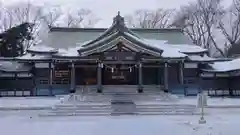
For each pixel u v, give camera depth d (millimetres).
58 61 35344
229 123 18297
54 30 42844
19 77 37250
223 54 65625
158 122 18953
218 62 41219
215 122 18766
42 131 15586
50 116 22375
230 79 39281
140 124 18062
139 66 33875
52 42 40312
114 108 24891
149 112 24219
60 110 24188
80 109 24594
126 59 33781
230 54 63250
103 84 37688
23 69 37219
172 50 37062
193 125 17500
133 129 16109
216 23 65812
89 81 37719
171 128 16391
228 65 39688
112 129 16156
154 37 43031
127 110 24547
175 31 44625
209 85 39188
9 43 51375
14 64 38562
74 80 34812
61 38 41219
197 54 39125
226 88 39156
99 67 33562
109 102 27781
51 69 36938
